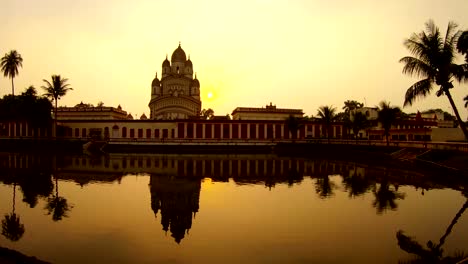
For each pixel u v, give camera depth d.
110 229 15.41
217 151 67.44
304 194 23.50
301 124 78.06
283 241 13.87
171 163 44.75
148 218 17.25
